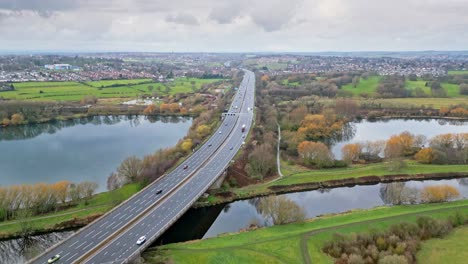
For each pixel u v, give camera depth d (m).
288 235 181.12
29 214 197.75
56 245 161.88
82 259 152.62
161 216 189.00
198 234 194.25
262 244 172.75
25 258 174.50
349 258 157.88
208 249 168.38
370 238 172.88
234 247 170.38
